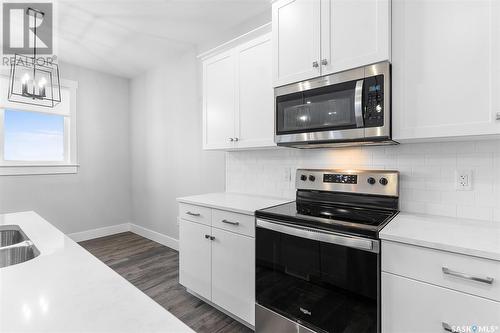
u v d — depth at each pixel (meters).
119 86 4.18
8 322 0.56
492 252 0.96
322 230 1.40
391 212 1.63
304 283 1.48
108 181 4.06
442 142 1.54
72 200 3.69
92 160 3.88
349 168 1.90
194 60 3.17
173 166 3.50
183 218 2.28
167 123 3.59
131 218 4.28
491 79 1.16
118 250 3.42
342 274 1.33
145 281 2.58
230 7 2.35
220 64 2.35
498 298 0.96
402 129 1.39
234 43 2.21
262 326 1.68
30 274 0.81
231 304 1.89
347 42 1.53
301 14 1.73
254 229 1.73
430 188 1.58
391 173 1.66
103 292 0.70
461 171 1.49
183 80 3.34
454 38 1.24
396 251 1.17
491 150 1.40
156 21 2.57
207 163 3.03
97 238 3.91
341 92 1.56
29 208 3.33
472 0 1.20
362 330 1.27
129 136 4.28
